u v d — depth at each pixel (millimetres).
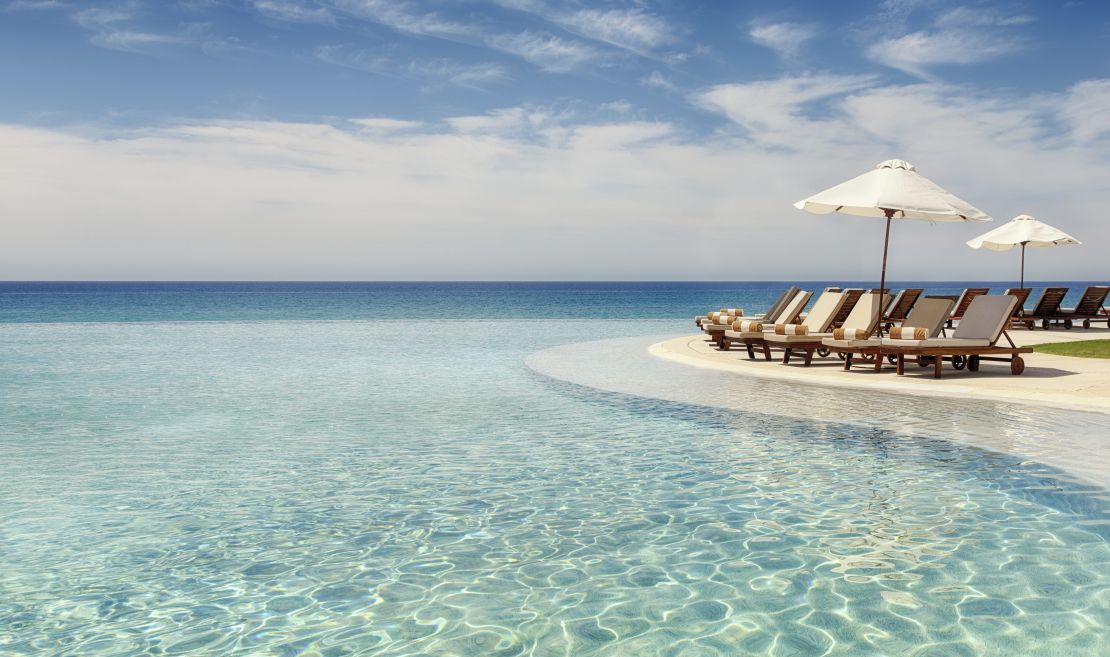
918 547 3867
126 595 3385
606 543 3982
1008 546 3859
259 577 3568
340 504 4703
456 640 2914
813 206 12086
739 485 5055
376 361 12969
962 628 2953
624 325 24141
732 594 3314
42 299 68688
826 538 4020
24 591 3428
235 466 5641
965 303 16781
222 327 23406
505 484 5129
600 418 7477
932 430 6652
